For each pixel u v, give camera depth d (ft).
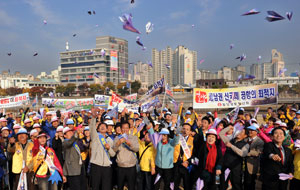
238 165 18.72
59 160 20.90
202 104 42.60
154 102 40.19
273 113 35.88
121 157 19.62
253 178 19.57
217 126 22.77
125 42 475.72
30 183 20.17
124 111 34.81
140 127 24.54
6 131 24.32
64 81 457.68
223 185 18.72
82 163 20.75
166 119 29.48
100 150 19.30
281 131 16.76
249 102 40.98
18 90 346.95
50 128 26.03
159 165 19.30
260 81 313.32
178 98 156.56
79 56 442.50
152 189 20.34
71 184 19.45
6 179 21.56
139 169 22.09
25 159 19.35
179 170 19.97
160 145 19.49
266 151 17.24
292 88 268.41
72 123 21.40
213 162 18.19
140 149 20.93
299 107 59.16
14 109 91.76
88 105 59.00
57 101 59.52
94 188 18.95
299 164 16.76
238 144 18.83
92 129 19.52
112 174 21.44
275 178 16.84
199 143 19.83
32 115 39.01
